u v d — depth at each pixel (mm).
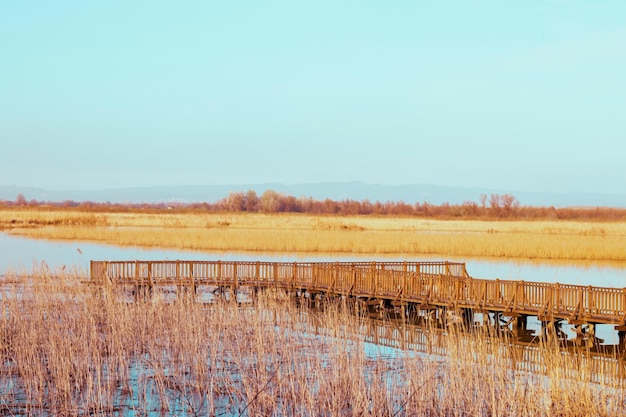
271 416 17531
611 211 172000
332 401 18062
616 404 17344
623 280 45156
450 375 18891
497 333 28875
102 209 159125
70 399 18234
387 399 17547
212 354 21141
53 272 41094
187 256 57781
